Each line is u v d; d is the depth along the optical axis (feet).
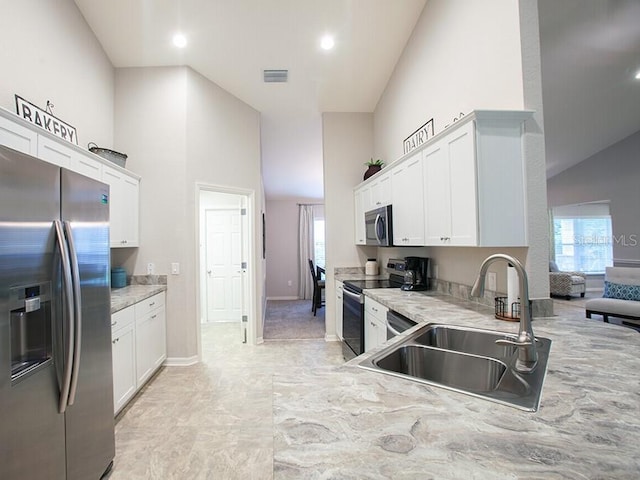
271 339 14.44
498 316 5.82
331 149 14.82
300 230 26.99
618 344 4.31
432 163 7.36
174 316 11.12
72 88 8.86
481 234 5.67
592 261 24.63
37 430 4.02
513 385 3.08
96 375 5.38
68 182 4.73
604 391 2.93
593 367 3.51
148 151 11.19
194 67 11.47
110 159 9.58
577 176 22.91
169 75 11.31
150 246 11.12
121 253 11.10
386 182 10.52
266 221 26.99
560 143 20.12
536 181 5.80
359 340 10.14
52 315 4.32
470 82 7.06
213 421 7.49
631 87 14.78
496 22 6.23
